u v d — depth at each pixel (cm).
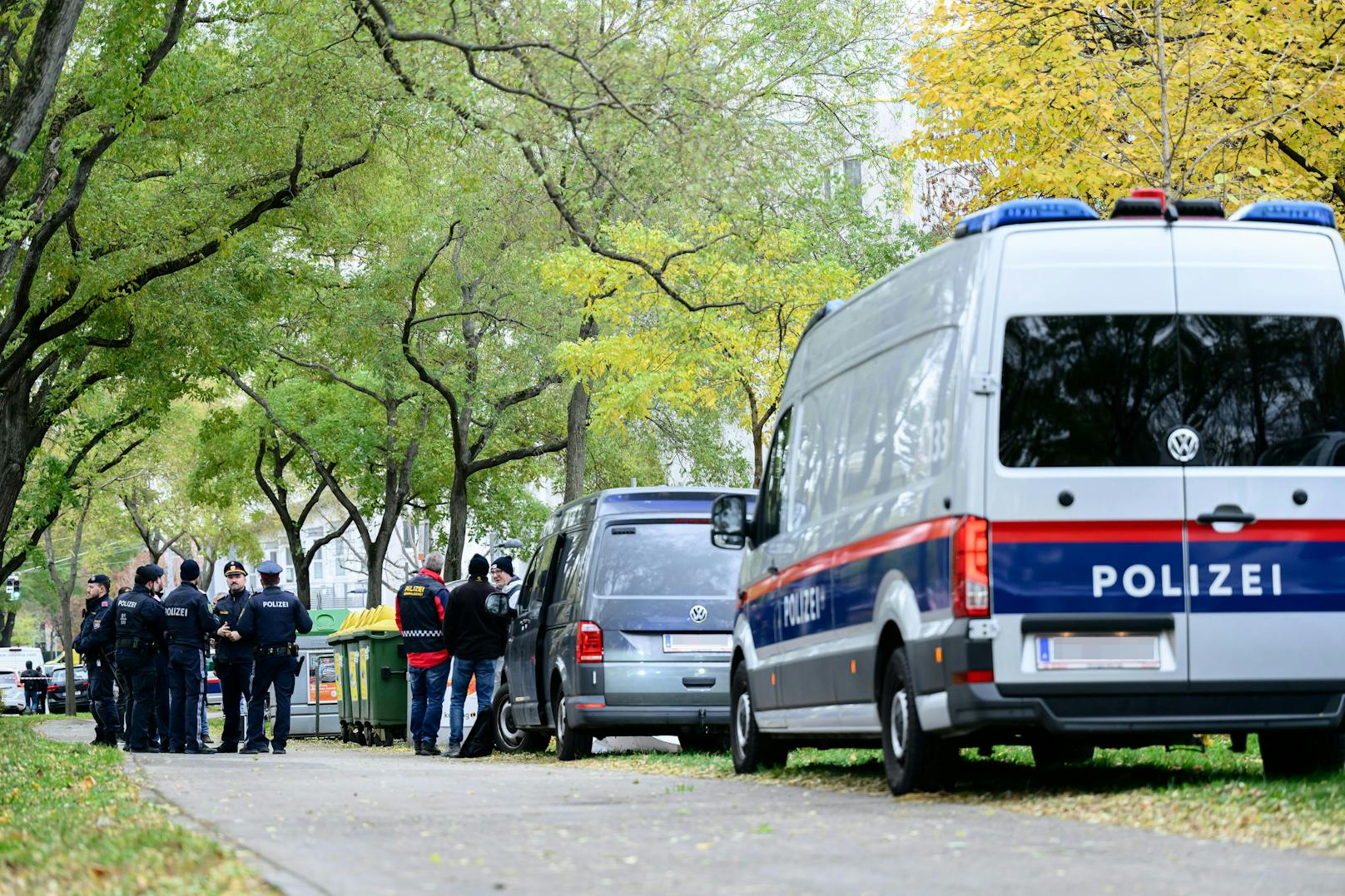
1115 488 1046
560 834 938
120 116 2689
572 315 4069
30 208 2450
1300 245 1091
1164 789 1068
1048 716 1033
